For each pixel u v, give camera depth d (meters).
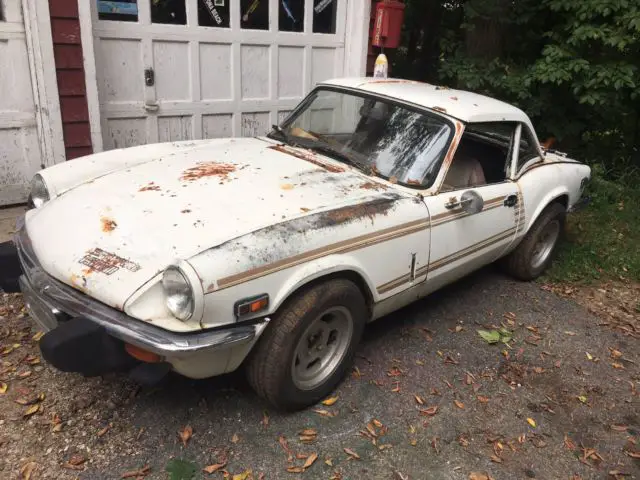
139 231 2.60
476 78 7.49
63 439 2.63
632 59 6.94
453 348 3.71
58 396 2.90
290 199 2.92
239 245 2.42
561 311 4.43
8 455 2.51
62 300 2.45
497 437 2.95
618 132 8.82
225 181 3.08
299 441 2.75
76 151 5.07
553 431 3.04
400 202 3.14
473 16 7.63
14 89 4.80
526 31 7.99
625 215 6.60
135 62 5.39
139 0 5.24
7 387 2.93
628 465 2.87
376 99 3.79
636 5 6.49
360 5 6.65
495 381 3.42
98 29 5.08
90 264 2.46
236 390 3.05
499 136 4.01
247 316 2.43
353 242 2.82
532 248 4.60
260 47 6.20
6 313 3.59
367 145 3.61
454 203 3.42
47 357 2.22
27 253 2.78
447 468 2.70
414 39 10.20
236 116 6.26
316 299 2.69
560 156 4.98
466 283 4.74
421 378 3.35
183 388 3.02
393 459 2.72
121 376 3.07
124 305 2.30
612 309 4.57
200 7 5.64
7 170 4.98
